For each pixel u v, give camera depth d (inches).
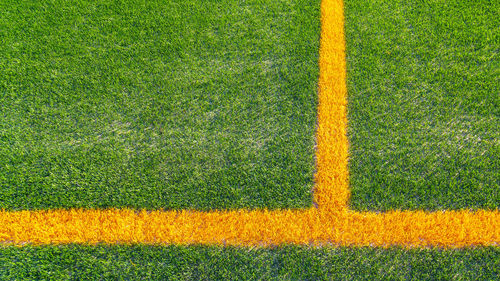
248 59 114.0
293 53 114.2
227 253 83.4
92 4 127.8
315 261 81.5
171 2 127.6
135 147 99.0
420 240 82.0
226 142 98.7
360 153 94.4
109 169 95.5
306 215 86.6
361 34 116.2
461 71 106.3
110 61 115.7
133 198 91.0
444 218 84.1
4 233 86.5
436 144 94.5
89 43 120.0
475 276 78.2
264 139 98.7
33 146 99.7
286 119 101.7
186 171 94.6
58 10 127.2
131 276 81.8
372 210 86.6
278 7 124.6
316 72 109.6
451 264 79.4
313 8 123.3
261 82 108.9
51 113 105.7
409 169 91.4
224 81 109.7
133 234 86.0
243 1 126.8
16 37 121.8
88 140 100.6
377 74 107.5
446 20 116.7
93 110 106.0
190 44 118.3
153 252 83.9
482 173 89.7
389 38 114.7
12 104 107.7
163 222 87.6
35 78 112.7
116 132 101.8
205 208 89.1
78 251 84.4
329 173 91.8
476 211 84.6
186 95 107.7
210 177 93.5
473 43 111.7
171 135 100.8
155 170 95.0
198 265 82.5
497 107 99.5
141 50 117.7
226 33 120.0
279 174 92.7
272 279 80.5
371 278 79.2
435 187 88.3
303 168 93.3
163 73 112.5
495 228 82.2
